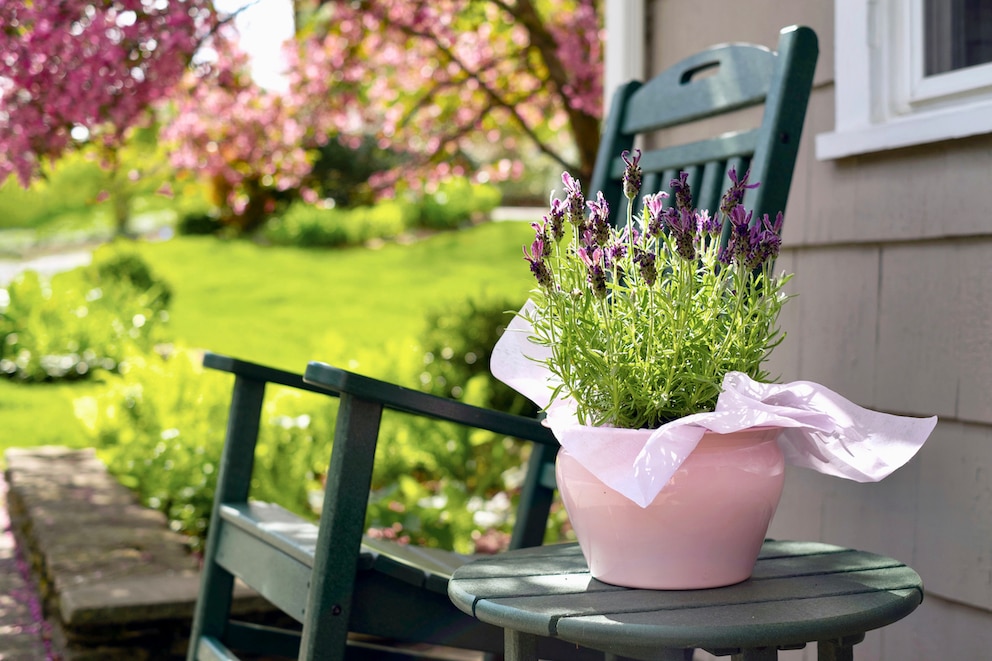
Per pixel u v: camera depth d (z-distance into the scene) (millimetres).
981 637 1397
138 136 6180
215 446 3244
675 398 1032
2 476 4441
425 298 12570
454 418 1310
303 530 1520
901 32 1563
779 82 1385
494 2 4832
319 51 5707
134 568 2344
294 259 15430
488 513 3449
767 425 989
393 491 2982
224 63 4668
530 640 978
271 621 2229
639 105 1716
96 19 3557
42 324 7000
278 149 5816
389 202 17344
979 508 1396
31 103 3590
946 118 1421
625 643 866
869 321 1599
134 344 7191
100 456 3727
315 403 3424
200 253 15555
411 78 5992
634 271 1061
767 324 1054
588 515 1014
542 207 19344
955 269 1446
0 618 2570
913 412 1508
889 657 1544
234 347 9406
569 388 1048
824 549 1188
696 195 1562
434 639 1404
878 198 1580
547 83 5387
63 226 19406
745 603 937
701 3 2072
